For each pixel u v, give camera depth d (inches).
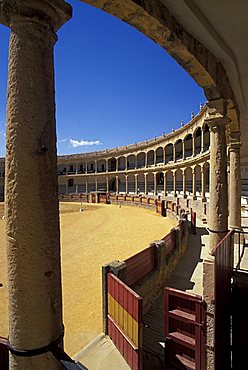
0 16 83.1
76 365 77.3
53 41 88.7
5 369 122.4
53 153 86.0
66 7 86.4
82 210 1400.1
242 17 152.9
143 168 1785.2
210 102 204.2
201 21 147.9
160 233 694.5
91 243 598.5
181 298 202.4
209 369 184.4
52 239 84.4
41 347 80.7
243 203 691.4
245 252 293.9
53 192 85.4
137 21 126.8
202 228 673.0
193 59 162.4
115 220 989.2
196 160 1101.7
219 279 186.7
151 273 305.0
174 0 130.5
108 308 224.2
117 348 203.6
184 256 442.6
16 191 79.8
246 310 224.7
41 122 81.7
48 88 84.7
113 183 2263.8
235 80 232.5
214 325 181.8
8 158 81.7
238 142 334.3
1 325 246.4
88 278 366.0
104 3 111.0
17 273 80.3
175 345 203.2
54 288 84.7
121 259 454.3
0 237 657.0
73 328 239.1
